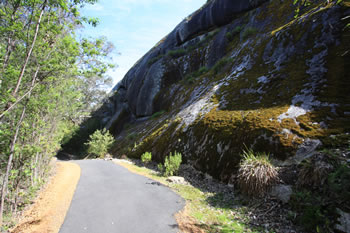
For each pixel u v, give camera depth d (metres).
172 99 19.78
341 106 5.77
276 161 5.52
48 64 4.28
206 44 21.27
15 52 4.08
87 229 3.72
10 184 4.80
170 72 24.09
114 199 5.39
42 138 6.44
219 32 20.23
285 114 6.66
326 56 7.45
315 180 4.17
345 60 6.70
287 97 7.48
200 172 7.98
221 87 11.57
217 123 8.66
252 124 7.08
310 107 6.39
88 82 20.14
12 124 4.35
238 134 7.24
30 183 6.20
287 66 8.74
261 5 16.80
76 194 5.88
